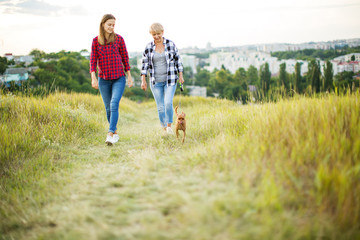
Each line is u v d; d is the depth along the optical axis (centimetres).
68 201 216
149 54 464
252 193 182
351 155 207
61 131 462
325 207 165
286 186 192
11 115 495
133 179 249
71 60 6525
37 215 197
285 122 291
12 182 280
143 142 447
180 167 262
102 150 402
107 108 473
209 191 194
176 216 167
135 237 151
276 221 150
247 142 286
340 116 263
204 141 386
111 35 428
